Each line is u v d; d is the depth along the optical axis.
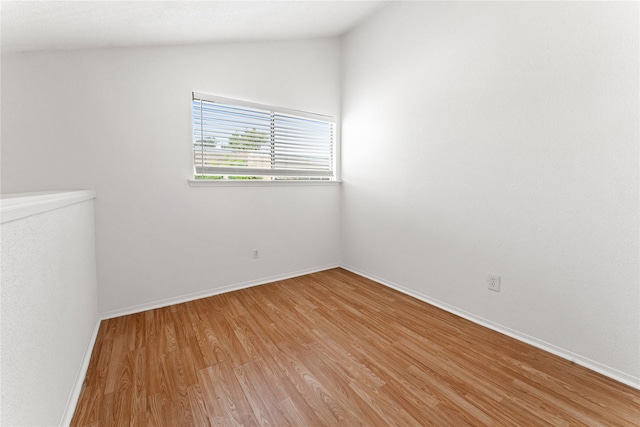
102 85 2.11
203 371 1.55
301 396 1.37
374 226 3.01
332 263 3.49
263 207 2.90
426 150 2.43
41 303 0.96
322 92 3.23
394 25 2.64
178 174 2.43
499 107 1.91
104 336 1.91
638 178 1.39
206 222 2.59
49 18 1.48
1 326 0.69
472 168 2.09
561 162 1.64
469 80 2.08
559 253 1.67
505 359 1.65
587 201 1.56
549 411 1.27
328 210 3.39
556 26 1.62
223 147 2.68
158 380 1.47
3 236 0.71
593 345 1.56
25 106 1.88
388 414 1.26
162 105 2.33
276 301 2.49
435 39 2.29
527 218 1.80
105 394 1.37
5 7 1.25
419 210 2.52
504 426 1.19
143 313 2.27
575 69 1.56
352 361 1.64
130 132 2.22
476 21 2.01
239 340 1.86
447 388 1.42
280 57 2.92
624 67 1.40
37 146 1.92
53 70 1.95
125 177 2.22
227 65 2.61
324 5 2.39
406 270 2.68
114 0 1.47
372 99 2.94
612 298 1.49
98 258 2.15
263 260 2.95
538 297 1.78
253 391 1.40
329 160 3.42
